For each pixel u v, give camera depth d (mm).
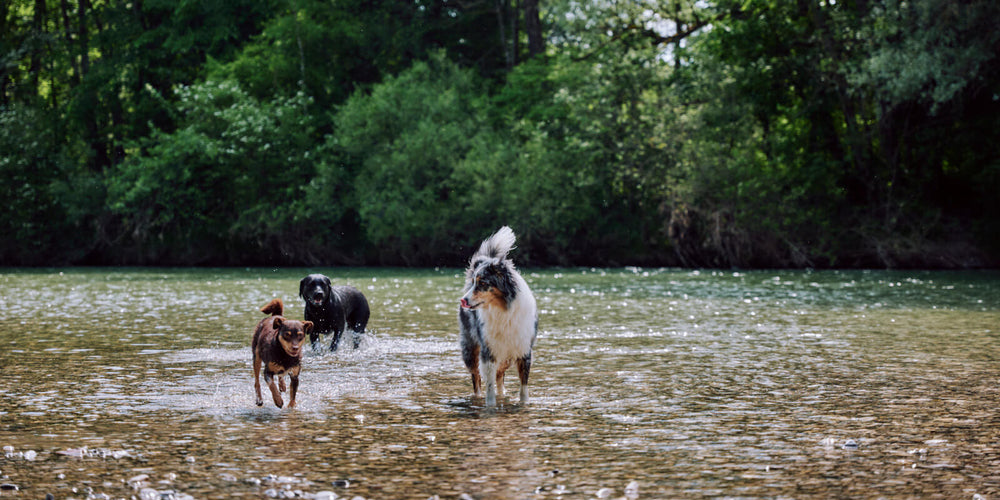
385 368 11562
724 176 40781
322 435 7711
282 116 46531
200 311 19438
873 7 37438
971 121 39750
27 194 46906
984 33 34094
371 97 47000
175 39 51406
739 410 8805
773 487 6129
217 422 8250
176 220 47688
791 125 44875
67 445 7336
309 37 50281
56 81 57781
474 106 47344
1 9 54969
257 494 5941
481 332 9133
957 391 9828
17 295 24688
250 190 46375
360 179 45156
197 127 46469
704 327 16234
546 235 43719
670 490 6066
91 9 56031
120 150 53969
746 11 45219
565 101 44500
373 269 42375
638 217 43906
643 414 8625
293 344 8617
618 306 20703
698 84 43125
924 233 40219
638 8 49469
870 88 39344
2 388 10000
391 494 5961
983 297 23406
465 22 55750
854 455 7008
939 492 6008
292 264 46625
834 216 41719
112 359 12219
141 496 5840
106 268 44344
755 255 41344
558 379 10695
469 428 8000
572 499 5859
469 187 44750
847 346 13625
